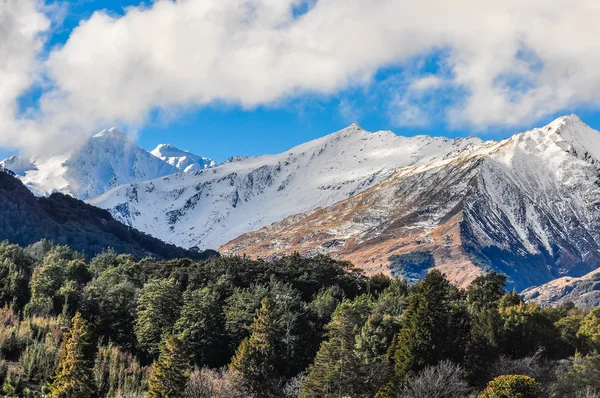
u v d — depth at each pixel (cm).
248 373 9775
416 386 8606
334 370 9319
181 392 8981
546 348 11062
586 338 11156
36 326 11550
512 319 11219
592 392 8662
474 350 10331
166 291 12900
